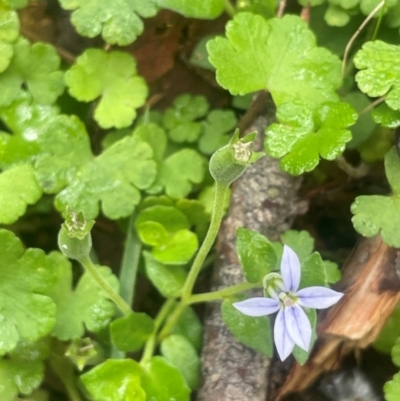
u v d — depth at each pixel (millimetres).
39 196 80
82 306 77
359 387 83
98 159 83
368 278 78
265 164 86
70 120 82
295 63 85
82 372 79
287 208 87
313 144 79
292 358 80
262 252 70
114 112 86
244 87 83
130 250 82
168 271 79
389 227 78
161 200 85
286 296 65
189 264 86
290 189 87
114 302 78
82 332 76
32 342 76
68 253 65
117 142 84
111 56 87
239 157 59
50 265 74
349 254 86
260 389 77
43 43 86
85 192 81
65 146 82
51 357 78
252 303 64
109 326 76
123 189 82
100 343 81
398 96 79
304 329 65
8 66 84
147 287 88
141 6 84
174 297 78
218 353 77
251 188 85
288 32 86
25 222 87
